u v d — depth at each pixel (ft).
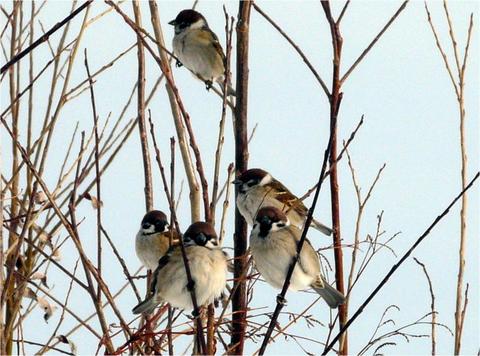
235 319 35.19
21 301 34.94
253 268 38.75
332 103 27.50
